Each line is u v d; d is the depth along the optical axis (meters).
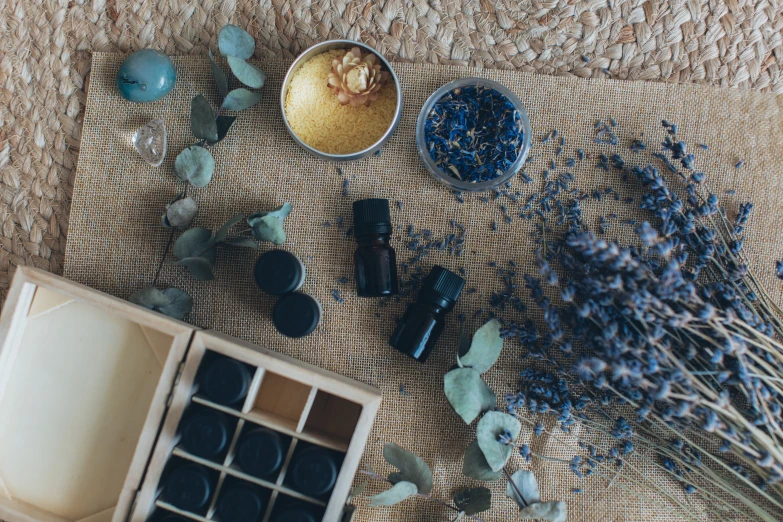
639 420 0.56
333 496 0.54
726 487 0.55
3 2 0.61
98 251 0.61
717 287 0.56
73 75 0.62
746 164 0.60
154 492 0.55
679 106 0.60
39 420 0.57
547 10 0.60
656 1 0.60
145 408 0.57
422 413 0.60
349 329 0.60
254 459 0.55
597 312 0.52
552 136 0.60
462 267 0.60
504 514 0.60
